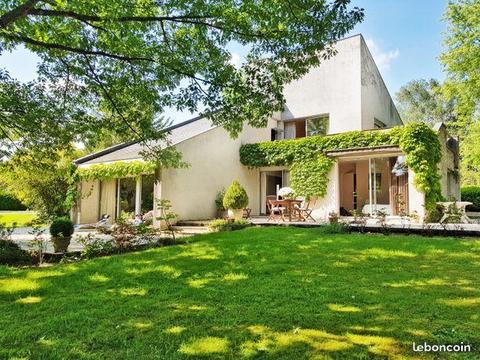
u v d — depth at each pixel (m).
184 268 5.52
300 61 6.96
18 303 3.84
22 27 6.96
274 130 19.41
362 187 15.84
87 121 9.43
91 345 2.70
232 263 5.81
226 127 8.49
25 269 5.88
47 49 7.64
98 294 4.16
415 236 8.83
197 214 14.45
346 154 13.85
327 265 5.49
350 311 3.34
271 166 16.91
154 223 12.71
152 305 3.67
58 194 15.54
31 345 2.72
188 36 7.64
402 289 4.08
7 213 22.62
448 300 3.63
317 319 3.15
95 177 14.52
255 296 3.91
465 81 20.72
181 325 3.08
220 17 6.68
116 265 5.84
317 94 17.94
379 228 9.72
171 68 7.85
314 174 14.70
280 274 4.97
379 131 13.17
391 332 2.83
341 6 5.86
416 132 12.13
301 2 5.89
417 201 12.09
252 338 2.76
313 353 2.49
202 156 14.91
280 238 8.61
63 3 5.97
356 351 2.50
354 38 16.91
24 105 8.36
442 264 5.44
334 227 9.86
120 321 3.21
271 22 6.42
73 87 8.97
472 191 22.08
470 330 2.85
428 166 11.92
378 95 18.94
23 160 10.45
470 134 23.50
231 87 7.63
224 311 3.43
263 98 7.54
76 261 6.74
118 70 8.45
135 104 9.36
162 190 12.94
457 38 19.83
